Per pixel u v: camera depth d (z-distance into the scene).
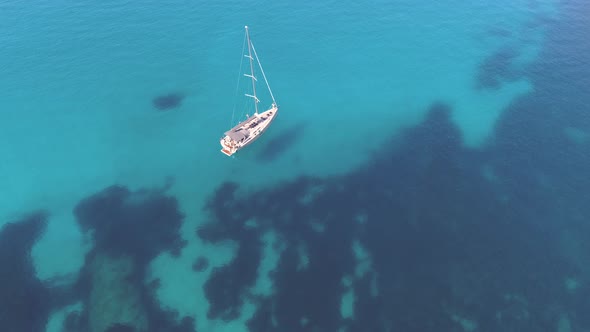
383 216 74.44
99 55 115.38
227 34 125.00
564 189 79.00
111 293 62.78
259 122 91.38
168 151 88.81
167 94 104.00
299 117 98.31
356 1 142.00
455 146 89.75
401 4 141.12
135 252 68.62
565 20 132.75
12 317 59.75
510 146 89.06
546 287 63.78
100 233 71.69
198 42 121.88
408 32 127.94
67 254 68.38
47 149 88.62
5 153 87.25
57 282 64.31
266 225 73.25
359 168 84.88
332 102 102.75
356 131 94.56
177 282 64.56
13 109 97.69
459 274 65.38
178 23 129.38
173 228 72.81
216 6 138.00
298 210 75.94
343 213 75.12
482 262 67.06
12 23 125.38
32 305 61.22
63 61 112.44
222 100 102.50
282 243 70.19
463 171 83.31
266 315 60.59
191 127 94.75
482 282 64.44
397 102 102.81
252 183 81.69
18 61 111.31
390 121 97.19
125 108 99.38
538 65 113.75
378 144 90.88
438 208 75.81
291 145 90.62
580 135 90.88
